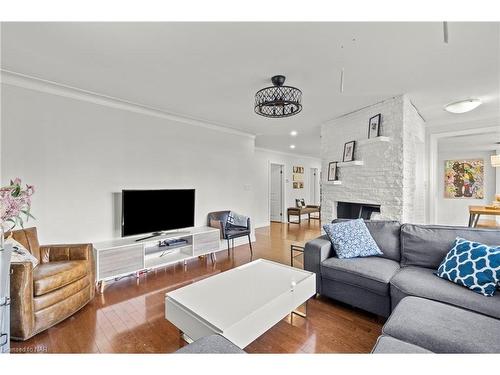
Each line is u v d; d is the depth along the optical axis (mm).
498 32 1717
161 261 3293
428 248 2135
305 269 2543
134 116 3363
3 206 1317
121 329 1977
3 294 1382
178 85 2684
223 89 2779
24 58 2119
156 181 3586
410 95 2982
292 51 1984
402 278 1901
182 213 3668
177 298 1752
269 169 7301
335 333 1909
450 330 1211
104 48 1954
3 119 2422
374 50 1969
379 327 1992
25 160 2537
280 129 4680
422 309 1406
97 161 3029
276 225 7176
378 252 2400
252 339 1528
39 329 1878
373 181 3320
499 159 4328
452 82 2602
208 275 3193
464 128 4059
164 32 1735
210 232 3764
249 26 1659
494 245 1902
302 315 2164
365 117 3453
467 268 1711
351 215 3734
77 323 2061
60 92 2754
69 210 2809
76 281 2211
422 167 4191
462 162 6562
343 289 2260
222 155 4523
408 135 3092
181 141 3893
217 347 1052
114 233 3166
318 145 6500
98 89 2803
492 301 1505
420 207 4121
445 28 1459
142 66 2258
